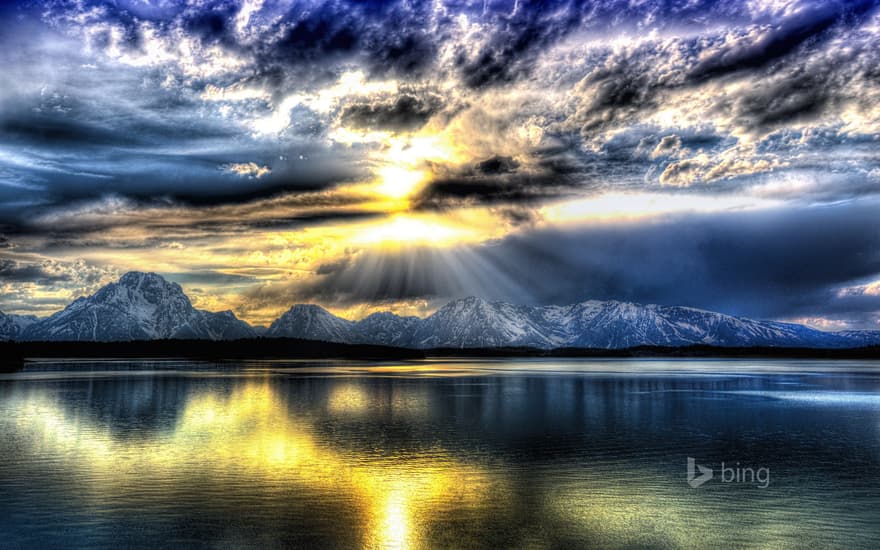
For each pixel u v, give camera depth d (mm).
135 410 71188
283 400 83938
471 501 33125
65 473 38906
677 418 66062
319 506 32094
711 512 31391
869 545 27094
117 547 26578
